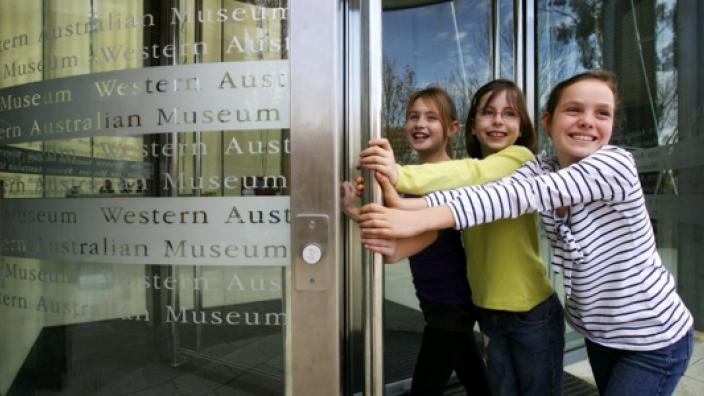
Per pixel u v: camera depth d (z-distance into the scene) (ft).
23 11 4.36
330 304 3.67
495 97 4.74
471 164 4.26
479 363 5.72
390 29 8.74
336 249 3.65
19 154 4.51
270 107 3.77
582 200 3.43
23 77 4.42
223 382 4.14
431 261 4.98
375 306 3.72
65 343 4.56
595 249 3.65
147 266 4.14
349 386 4.21
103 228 4.18
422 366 5.08
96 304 4.36
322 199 3.63
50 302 4.55
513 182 3.56
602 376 4.13
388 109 8.70
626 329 3.64
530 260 4.35
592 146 3.77
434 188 3.96
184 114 3.91
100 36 4.09
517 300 4.27
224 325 4.06
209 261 3.96
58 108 4.28
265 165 3.81
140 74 3.99
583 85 3.76
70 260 4.35
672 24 8.76
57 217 4.36
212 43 3.84
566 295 3.87
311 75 3.63
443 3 8.86
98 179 4.17
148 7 3.93
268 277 3.89
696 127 8.79
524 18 8.48
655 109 8.91
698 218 9.00
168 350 4.26
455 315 4.91
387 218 3.37
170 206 3.99
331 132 3.61
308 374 3.74
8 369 4.87
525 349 4.31
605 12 9.12
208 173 3.91
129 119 4.04
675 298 3.79
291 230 3.67
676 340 3.66
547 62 8.97
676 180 8.98
